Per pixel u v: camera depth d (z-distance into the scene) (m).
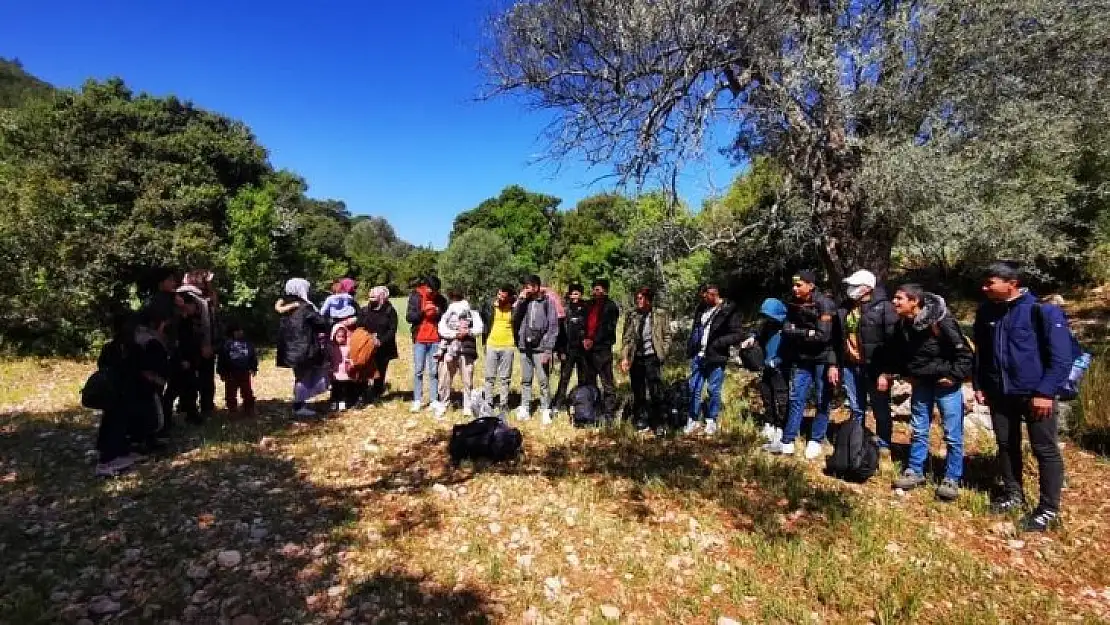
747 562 3.80
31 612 3.09
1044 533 4.08
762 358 5.97
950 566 3.71
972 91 5.62
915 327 4.61
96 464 5.34
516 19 6.84
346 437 6.30
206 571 3.54
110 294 12.16
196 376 6.70
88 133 16.06
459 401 8.05
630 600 3.41
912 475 4.79
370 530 4.12
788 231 7.38
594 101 6.83
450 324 7.08
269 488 4.86
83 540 3.90
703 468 5.28
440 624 3.13
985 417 5.87
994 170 5.94
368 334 7.33
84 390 4.96
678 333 11.37
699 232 8.18
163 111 17.53
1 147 15.80
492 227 51.66
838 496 4.60
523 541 4.00
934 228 6.07
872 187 5.90
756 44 5.96
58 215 11.87
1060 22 5.44
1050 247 8.37
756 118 6.51
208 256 14.23
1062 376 3.93
